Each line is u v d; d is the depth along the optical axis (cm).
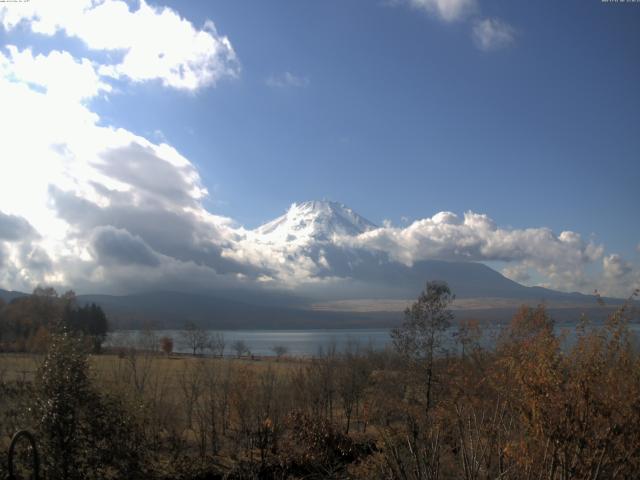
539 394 1470
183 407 4306
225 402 4178
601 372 1439
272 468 3575
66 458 2245
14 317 8400
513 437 1700
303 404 4434
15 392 2497
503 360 1723
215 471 3462
